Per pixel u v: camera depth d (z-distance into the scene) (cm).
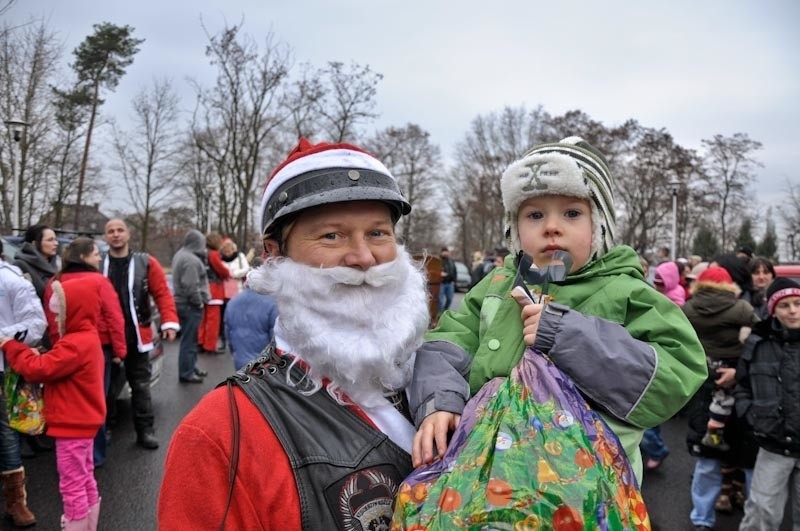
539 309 122
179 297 754
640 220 4275
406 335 120
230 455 105
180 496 104
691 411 416
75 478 341
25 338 355
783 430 340
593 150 151
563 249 138
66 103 2641
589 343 114
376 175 124
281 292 120
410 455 119
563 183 136
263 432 109
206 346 975
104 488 442
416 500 102
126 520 395
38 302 367
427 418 117
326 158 124
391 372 121
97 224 3206
